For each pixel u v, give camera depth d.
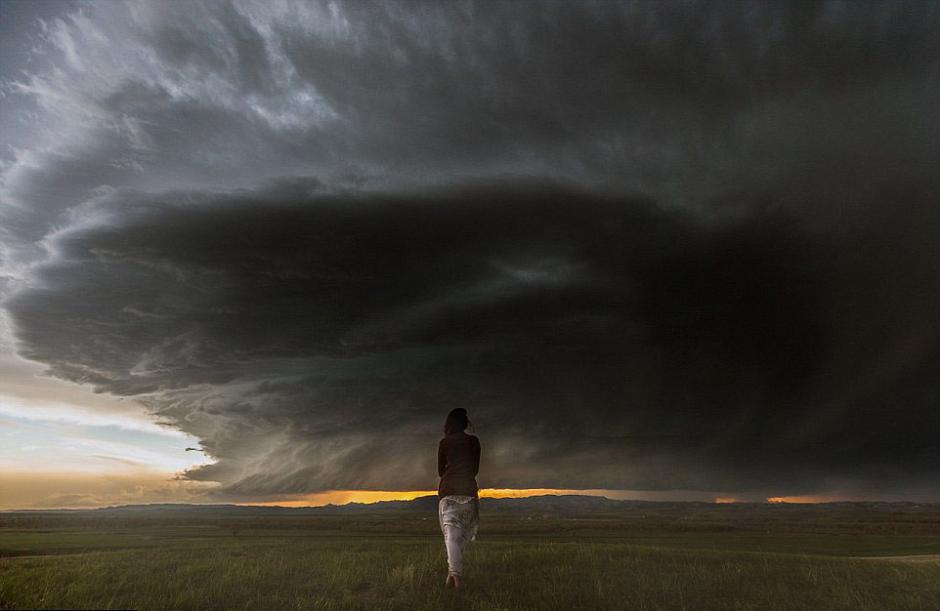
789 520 120.25
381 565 9.61
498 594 7.77
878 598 8.77
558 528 75.00
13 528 49.59
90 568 8.64
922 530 80.50
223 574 8.36
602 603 7.70
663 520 122.69
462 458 8.22
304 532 59.06
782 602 8.27
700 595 8.38
